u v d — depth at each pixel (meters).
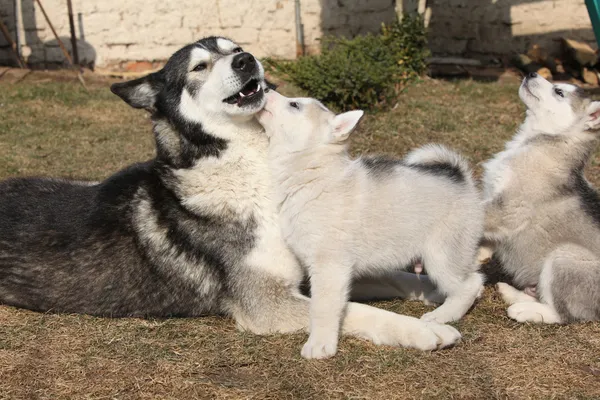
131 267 2.29
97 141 3.50
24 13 5.18
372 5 5.27
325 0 5.25
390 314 2.19
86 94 4.41
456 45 5.45
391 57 4.09
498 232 2.42
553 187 2.38
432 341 2.14
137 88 2.34
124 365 2.10
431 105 3.95
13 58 5.26
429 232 2.26
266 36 5.32
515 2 5.30
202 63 2.28
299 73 3.82
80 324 2.25
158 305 2.30
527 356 2.13
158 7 5.23
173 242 2.29
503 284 2.43
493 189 2.43
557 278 2.28
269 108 2.25
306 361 2.11
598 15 3.44
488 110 3.92
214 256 2.27
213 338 2.21
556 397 2.01
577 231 2.34
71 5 5.00
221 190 2.27
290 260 2.26
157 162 2.33
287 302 2.25
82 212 2.33
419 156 2.38
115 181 2.36
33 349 2.15
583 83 5.04
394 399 2.01
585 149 2.42
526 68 5.14
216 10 5.27
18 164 3.20
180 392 2.03
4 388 2.04
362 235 2.20
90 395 2.02
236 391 2.03
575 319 2.27
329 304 2.15
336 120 2.21
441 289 2.30
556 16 5.27
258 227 2.26
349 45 4.08
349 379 2.06
